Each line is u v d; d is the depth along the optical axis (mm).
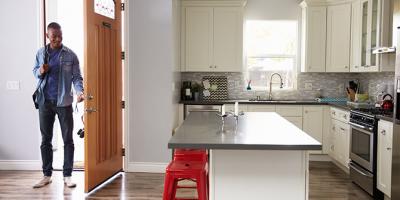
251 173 2578
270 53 6691
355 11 5668
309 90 6578
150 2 5027
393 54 4672
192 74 6633
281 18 6543
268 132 2723
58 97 4223
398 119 3596
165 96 5078
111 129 4785
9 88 5152
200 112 4156
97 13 4324
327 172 5258
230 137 2500
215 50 6293
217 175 2590
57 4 6609
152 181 4703
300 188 2568
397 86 3592
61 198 4020
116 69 4914
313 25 6125
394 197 3617
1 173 5027
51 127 4445
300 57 6566
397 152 3553
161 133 5105
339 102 5918
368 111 4461
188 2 6238
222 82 6637
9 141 5207
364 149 4332
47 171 4500
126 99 5109
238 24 6254
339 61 5984
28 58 5125
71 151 4418
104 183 4609
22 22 5105
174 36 5352
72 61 4285
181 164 2938
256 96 6633
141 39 5066
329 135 5840
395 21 3877
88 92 4113
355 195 4227
